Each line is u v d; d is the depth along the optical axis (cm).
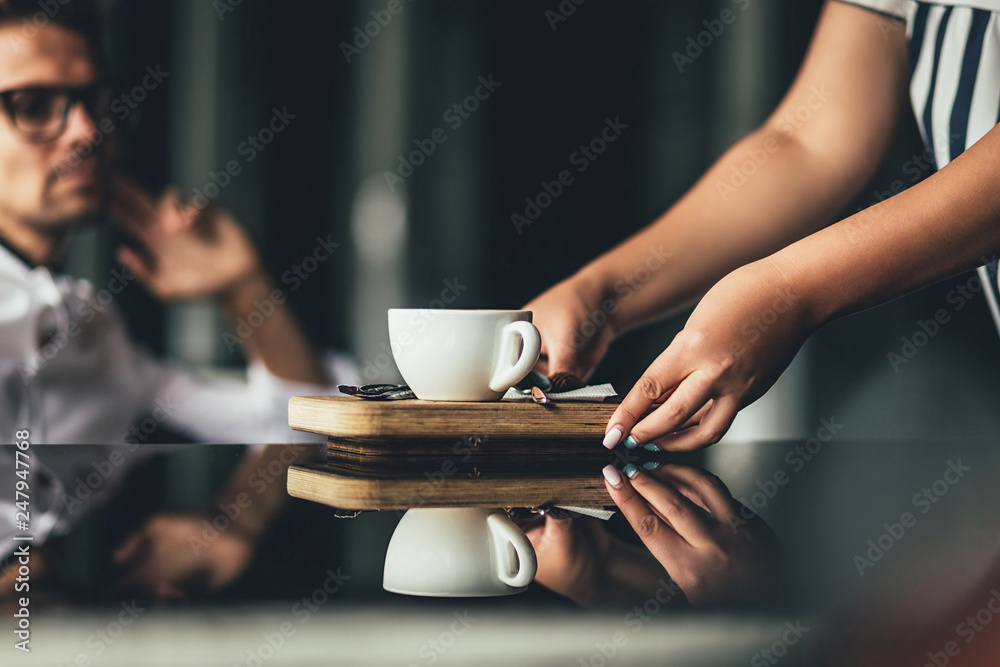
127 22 232
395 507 53
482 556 39
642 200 281
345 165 264
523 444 73
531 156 274
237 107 252
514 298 277
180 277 234
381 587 33
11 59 180
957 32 100
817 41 113
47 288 178
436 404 70
